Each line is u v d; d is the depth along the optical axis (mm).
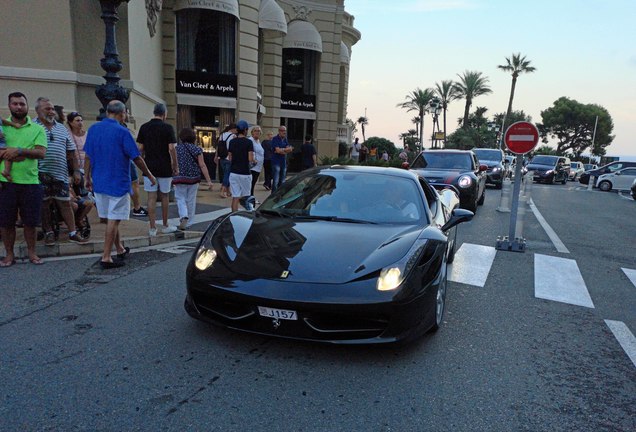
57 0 9281
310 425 2496
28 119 5164
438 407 2746
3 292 4441
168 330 3637
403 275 3219
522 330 4059
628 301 5062
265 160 14289
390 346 3541
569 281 5730
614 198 21016
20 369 2965
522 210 7438
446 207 5531
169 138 6777
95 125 5246
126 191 5344
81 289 4582
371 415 2623
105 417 2477
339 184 4660
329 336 3082
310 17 23297
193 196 7555
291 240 3600
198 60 16484
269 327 3123
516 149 7195
